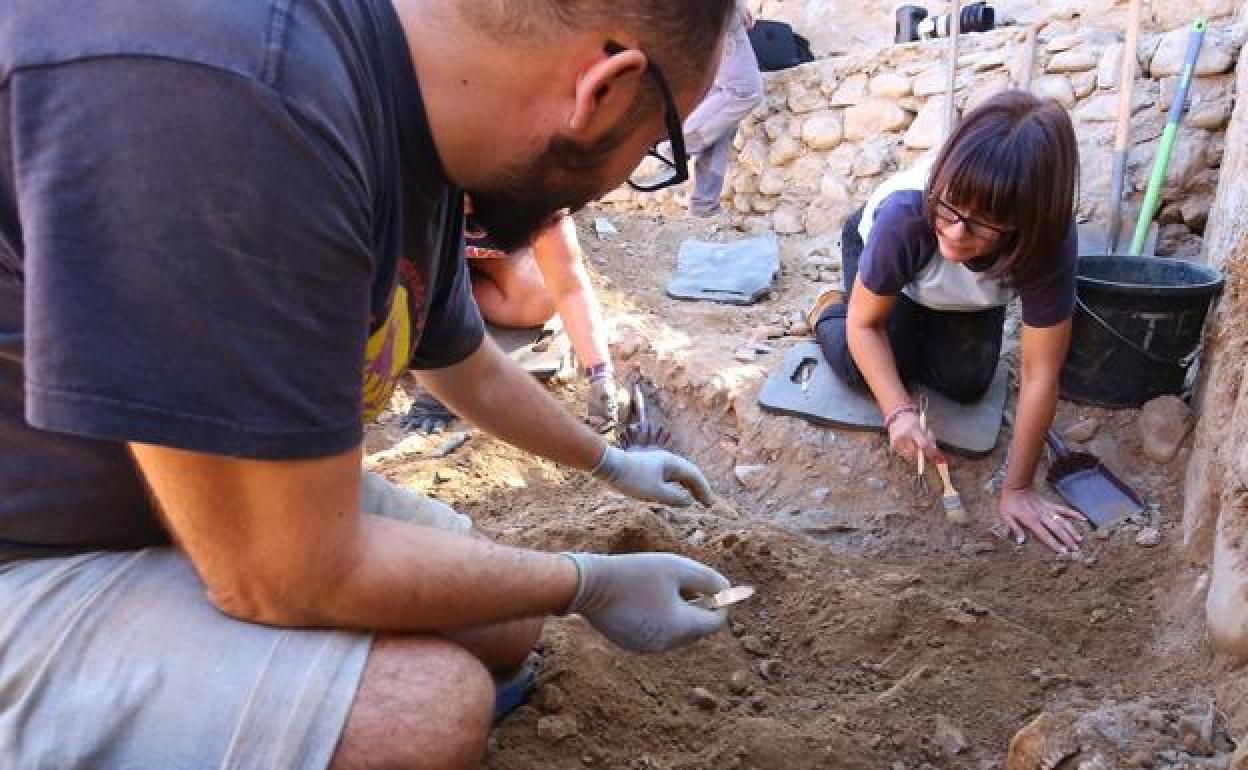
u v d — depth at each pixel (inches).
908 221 93.5
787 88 188.1
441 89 38.8
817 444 111.1
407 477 105.9
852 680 75.0
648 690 69.8
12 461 43.7
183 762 43.3
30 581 45.6
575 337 117.0
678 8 36.0
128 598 45.4
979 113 82.6
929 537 99.3
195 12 33.5
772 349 130.8
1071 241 86.8
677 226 187.0
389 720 44.8
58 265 33.3
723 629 77.9
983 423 107.7
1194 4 146.6
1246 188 105.4
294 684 44.0
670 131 39.4
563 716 64.4
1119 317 102.0
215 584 42.8
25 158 33.4
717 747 64.7
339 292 36.9
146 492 46.0
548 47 36.6
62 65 33.2
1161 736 61.7
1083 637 81.5
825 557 90.4
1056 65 151.6
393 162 39.8
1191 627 76.7
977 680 73.6
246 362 35.4
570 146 39.4
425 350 60.8
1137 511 96.3
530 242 46.7
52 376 33.9
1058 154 78.9
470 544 48.1
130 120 32.9
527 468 108.4
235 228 33.8
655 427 122.4
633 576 56.4
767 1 241.9
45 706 42.9
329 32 36.0
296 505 38.8
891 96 173.9
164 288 33.9
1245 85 116.0
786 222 182.9
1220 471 81.7
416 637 48.4
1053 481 101.4
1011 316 128.9
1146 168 137.7
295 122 33.9
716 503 101.0
